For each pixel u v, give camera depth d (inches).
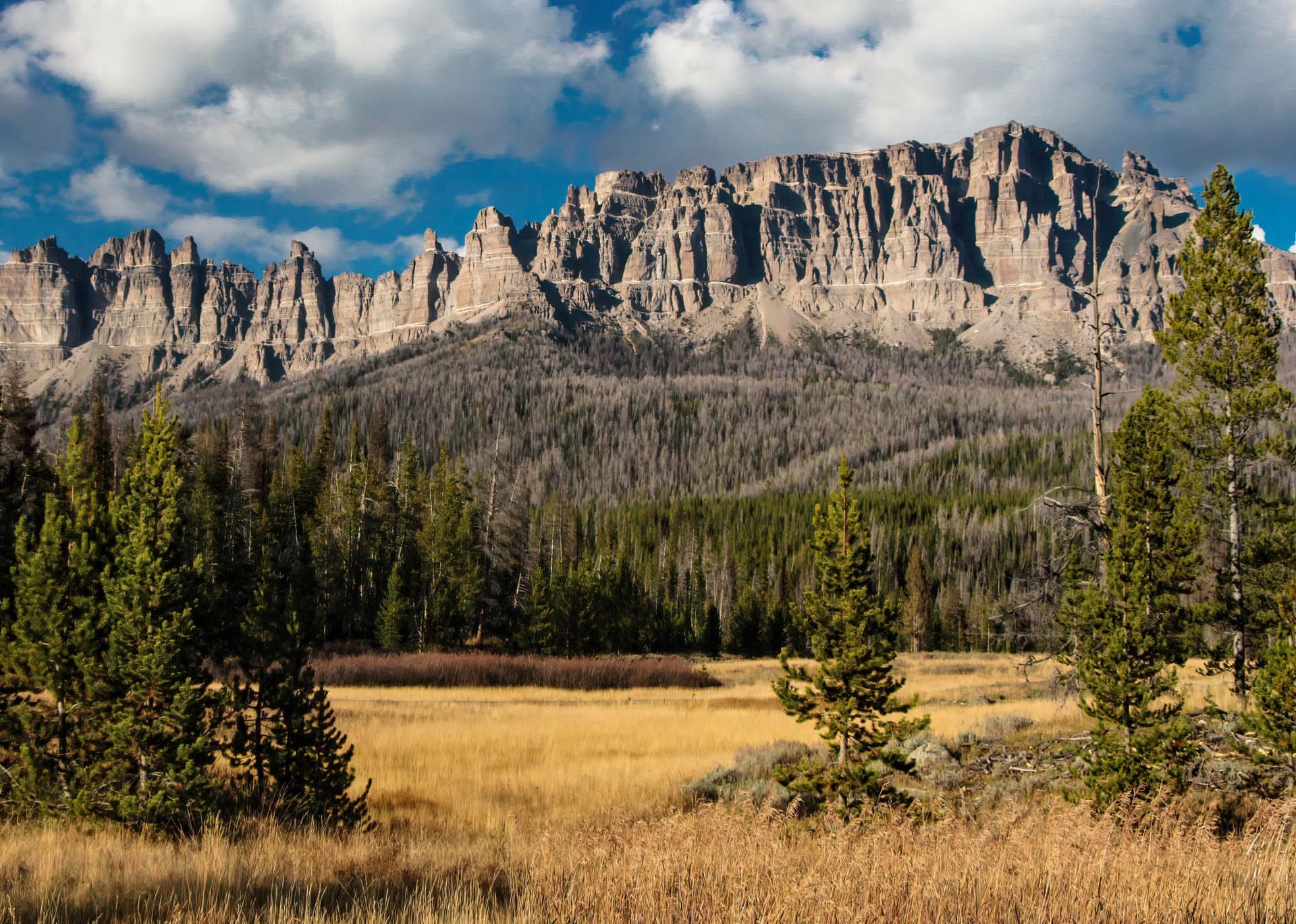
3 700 624.7
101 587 648.4
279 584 674.2
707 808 482.0
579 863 376.8
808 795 724.0
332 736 660.7
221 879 382.6
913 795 702.5
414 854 486.9
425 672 2154.3
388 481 3609.7
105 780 576.4
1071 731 890.7
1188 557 695.1
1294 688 586.6
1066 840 360.5
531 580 3011.8
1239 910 300.0
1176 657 684.7
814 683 744.3
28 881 368.8
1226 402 985.5
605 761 1037.8
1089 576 783.1
